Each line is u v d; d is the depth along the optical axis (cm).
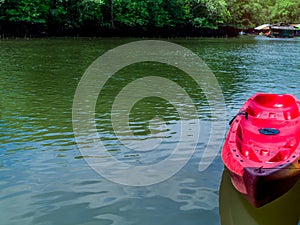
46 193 751
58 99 1482
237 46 4691
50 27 4909
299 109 1006
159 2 5672
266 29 8075
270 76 2233
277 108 1085
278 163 694
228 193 758
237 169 700
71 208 701
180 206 711
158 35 5953
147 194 755
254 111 1071
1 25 4378
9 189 761
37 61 2506
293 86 1909
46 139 1037
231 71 2417
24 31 4541
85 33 5191
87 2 4875
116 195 748
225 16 6900
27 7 4388
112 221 663
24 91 1603
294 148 770
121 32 5512
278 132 841
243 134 866
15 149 960
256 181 643
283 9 9638
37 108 1341
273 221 663
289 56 3522
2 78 1880
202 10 6544
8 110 1305
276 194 674
